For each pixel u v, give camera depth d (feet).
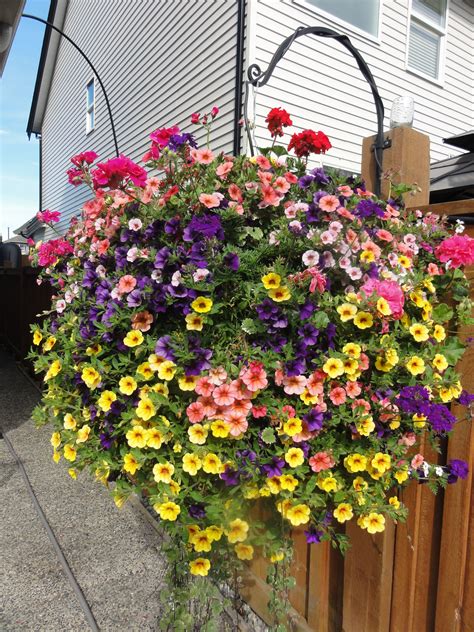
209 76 19.45
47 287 18.61
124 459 4.46
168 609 5.59
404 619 5.60
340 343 4.41
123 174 4.67
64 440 5.07
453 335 5.14
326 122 19.10
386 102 21.16
